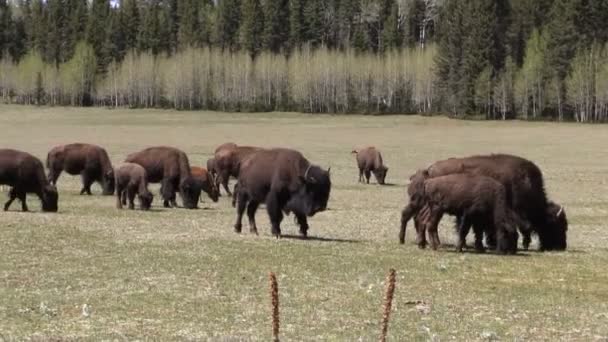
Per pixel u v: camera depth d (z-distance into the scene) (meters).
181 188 45.81
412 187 31.61
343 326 19.27
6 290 22.00
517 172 31.55
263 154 32.91
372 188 62.94
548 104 181.62
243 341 17.69
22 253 27.41
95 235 31.78
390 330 19.00
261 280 24.12
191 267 25.73
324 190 31.66
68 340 17.56
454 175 30.34
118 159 79.94
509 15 199.38
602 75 171.38
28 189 39.41
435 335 18.53
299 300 21.78
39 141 110.75
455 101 188.88
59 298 21.36
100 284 23.14
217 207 46.81
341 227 38.28
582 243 35.31
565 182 68.62
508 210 30.16
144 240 30.88
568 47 180.50
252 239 31.61
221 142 113.88
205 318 19.77
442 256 29.19
